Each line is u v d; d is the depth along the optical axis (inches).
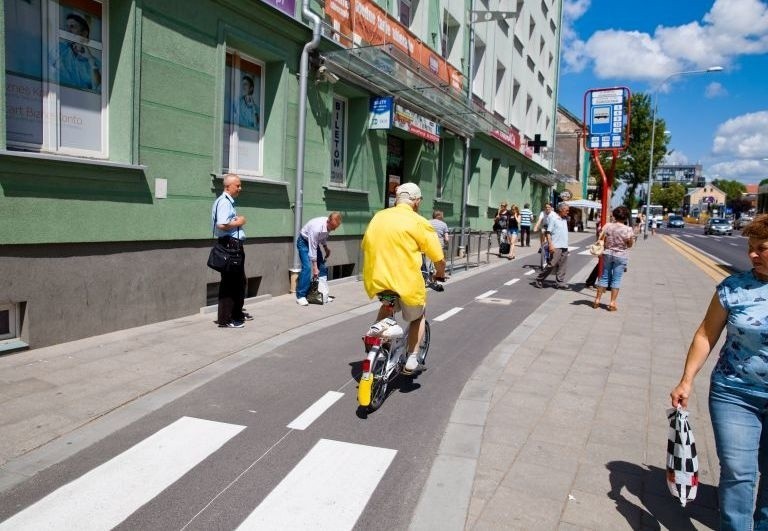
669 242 1407.5
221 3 309.4
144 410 177.6
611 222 378.3
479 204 808.9
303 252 354.6
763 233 102.7
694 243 1462.8
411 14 562.6
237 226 273.6
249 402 188.1
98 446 152.7
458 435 168.1
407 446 159.8
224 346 249.8
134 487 133.0
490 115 618.2
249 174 365.4
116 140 261.9
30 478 134.9
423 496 133.0
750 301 105.3
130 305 266.8
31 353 221.5
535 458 154.6
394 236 183.6
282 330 285.0
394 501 130.6
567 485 140.5
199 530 117.1
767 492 108.2
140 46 261.6
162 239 280.7
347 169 474.3
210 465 144.7
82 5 249.1
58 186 228.8
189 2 289.3
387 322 179.3
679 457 114.2
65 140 245.9
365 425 173.2
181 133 288.8
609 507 131.0
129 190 261.3
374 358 175.8
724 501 107.0
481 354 258.8
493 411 188.4
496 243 893.8
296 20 362.9
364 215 481.4
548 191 1391.5
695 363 114.0
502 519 124.6
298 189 378.3
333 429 169.3
